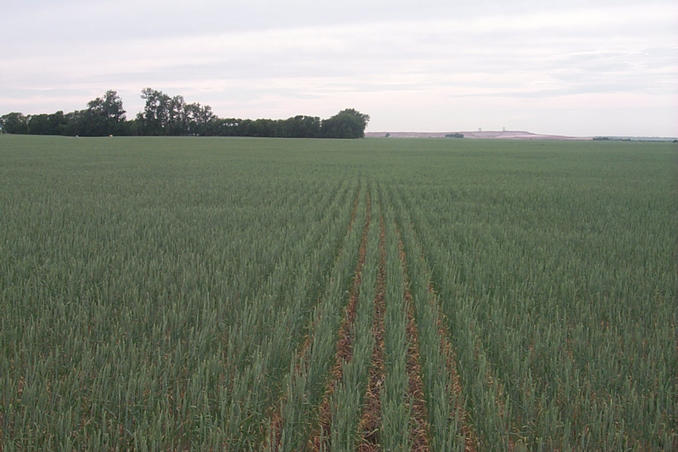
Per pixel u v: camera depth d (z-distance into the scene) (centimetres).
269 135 13538
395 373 466
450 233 1187
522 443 378
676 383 473
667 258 952
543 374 492
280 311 616
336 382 463
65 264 800
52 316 590
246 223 1293
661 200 1888
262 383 447
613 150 8088
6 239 991
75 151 5534
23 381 456
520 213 1554
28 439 365
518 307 677
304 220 1365
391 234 1212
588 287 766
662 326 603
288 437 386
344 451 373
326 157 5225
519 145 10362
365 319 608
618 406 416
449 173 3281
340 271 819
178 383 455
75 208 1476
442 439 394
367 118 15188
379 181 2656
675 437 399
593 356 521
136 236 1073
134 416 401
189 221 1299
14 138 9181
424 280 787
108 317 595
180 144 7988
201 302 651
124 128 12812
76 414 389
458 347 545
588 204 1775
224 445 370
